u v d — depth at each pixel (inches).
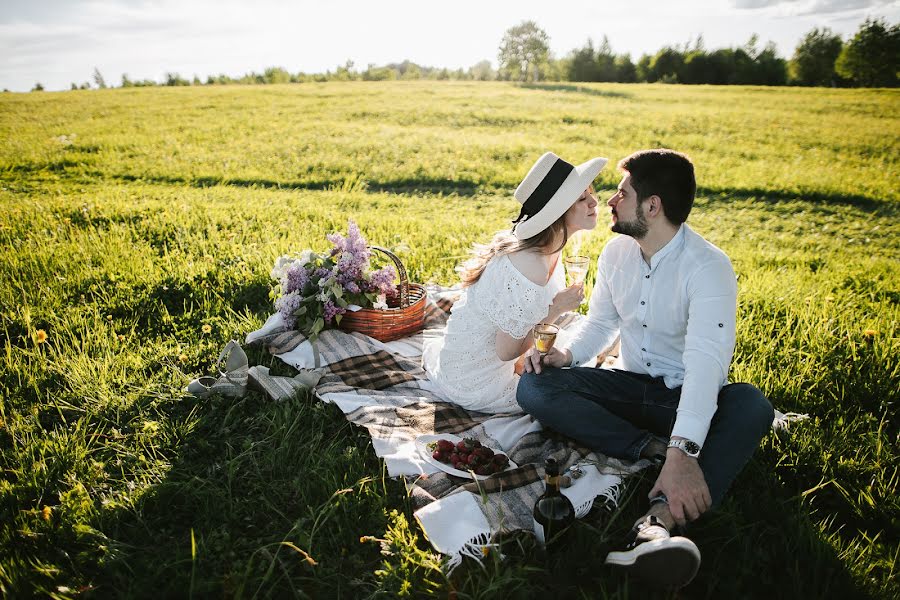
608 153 619.5
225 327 179.3
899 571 97.1
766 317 194.4
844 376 150.0
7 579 89.7
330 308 168.9
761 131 783.1
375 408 135.2
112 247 239.9
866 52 1993.1
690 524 105.6
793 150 666.8
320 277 172.9
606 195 455.2
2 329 171.3
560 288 138.2
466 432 130.6
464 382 138.6
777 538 103.5
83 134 655.8
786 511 108.6
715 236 361.4
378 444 122.0
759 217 420.5
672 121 848.3
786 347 166.4
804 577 94.5
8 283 199.9
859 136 748.0
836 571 95.8
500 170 527.8
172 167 509.7
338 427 133.9
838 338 171.2
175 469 118.6
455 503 103.4
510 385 140.7
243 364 151.3
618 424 117.0
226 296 204.5
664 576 86.6
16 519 102.4
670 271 113.4
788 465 121.6
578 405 118.3
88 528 99.7
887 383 147.4
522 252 123.6
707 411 100.0
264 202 372.8
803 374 151.2
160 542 101.7
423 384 151.5
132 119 786.8
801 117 907.4
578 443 122.3
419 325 185.8
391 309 176.6
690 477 96.0
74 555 98.0
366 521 105.2
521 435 128.8
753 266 274.7
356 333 175.2
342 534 102.3
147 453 123.2
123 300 195.2
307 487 112.7
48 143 593.0
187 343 171.8
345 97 1097.4
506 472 111.2
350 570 96.7
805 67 2331.4
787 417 134.4
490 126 782.5
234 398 143.7
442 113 880.9
